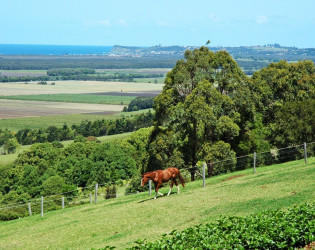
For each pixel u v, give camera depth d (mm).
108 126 170625
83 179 92375
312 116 57719
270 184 29594
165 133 58625
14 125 193750
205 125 57000
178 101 58969
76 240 25453
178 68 59031
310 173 30266
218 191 31281
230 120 55188
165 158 58156
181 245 15664
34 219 37062
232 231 16469
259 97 62531
